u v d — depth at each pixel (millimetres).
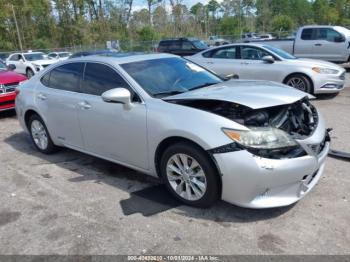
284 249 3053
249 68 9633
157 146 3811
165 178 3879
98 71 4543
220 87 4113
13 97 8375
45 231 3498
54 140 5332
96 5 61312
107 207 3871
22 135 6895
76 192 4270
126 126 4066
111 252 3133
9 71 9352
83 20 58594
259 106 3395
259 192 3273
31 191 4367
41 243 3316
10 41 57062
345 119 7012
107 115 4262
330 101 8828
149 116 3822
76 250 3186
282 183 3264
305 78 8906
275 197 3330
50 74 5328
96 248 3195
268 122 3457
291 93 3791
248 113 3482
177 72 4555
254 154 3207
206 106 3664
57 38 59125
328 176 4332
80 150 4934
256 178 3211
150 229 3426
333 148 5324
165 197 4012
